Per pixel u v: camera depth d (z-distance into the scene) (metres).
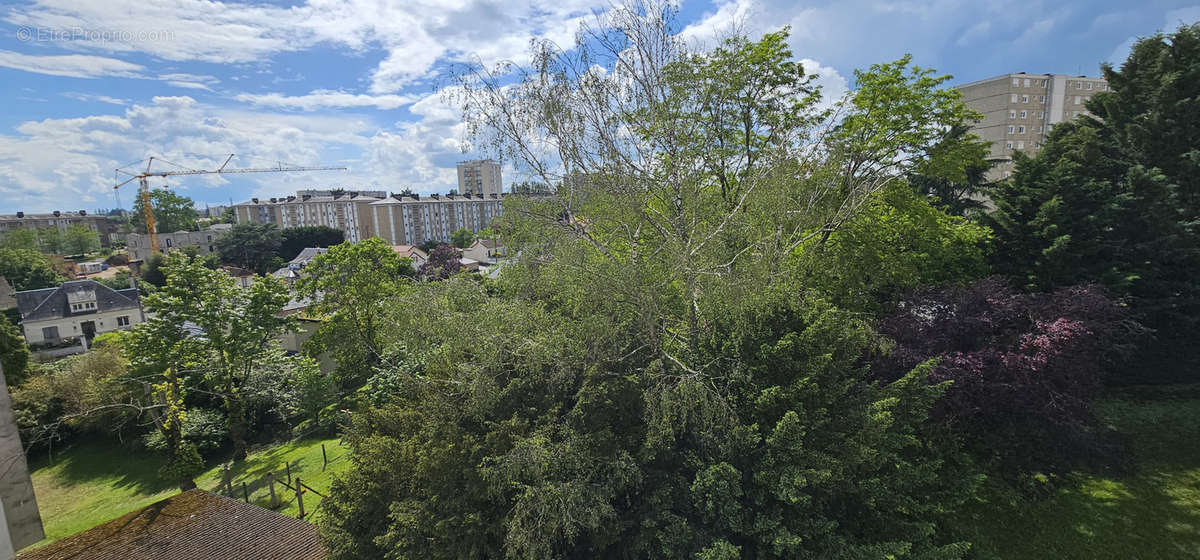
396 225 102.62
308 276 28.58
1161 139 19.09
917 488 10.97
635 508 10.09
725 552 8.38
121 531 13.26
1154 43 20.31
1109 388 18.55
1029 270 18.25
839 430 10.17
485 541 9.70
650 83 12.81
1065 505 12.52
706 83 13.75
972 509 12.64
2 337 30.25
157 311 22.92
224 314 23.98
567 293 12.28
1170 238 17.34
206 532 13.02
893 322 14.14
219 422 26.23
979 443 13.51
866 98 17.36
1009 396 12.18
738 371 10.43
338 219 107.12
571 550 10.05
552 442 10.09
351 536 10.74
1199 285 17.84
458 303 13.09
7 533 13.24
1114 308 13.59
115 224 151.75
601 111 12.72
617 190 12.54
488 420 11.02
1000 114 55.16
